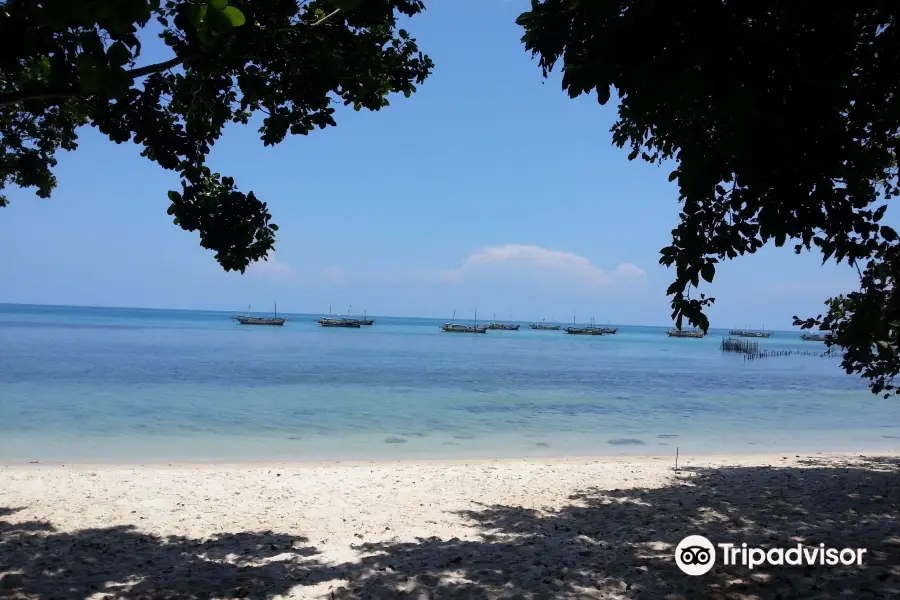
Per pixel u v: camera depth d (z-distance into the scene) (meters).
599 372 48.84
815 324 8.93
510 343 100.62
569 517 9.02
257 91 6.60
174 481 11.51
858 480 11.60
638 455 16.94
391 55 7.74
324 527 8.49
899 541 7.06
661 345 115.75
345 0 3.14
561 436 20.05
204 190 7.30
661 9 4.01
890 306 5.65
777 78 4.09
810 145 4.15
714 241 4.48
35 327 95.31
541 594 5.52
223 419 21.69
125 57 3.30
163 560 6.84
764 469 13.23
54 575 6.27
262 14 5.92
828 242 4.60
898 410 28.80
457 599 5.46
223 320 180.00
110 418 21.14
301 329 131.62
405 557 6.88
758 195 4.28
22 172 8.27
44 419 20.56
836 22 4.11
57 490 10.55
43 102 6.89
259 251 7.42
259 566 6.58
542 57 5.15
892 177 7.24
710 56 4.01
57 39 5.02
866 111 4.66
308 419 22.34
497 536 7.94
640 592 5.50
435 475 12.46
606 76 4.23
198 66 5.95
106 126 6.79
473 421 22.84
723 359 73.88
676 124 4.95
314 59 6.71
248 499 10.16
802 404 30.92
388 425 21.55
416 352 67.31
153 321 152.50
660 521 8.60
